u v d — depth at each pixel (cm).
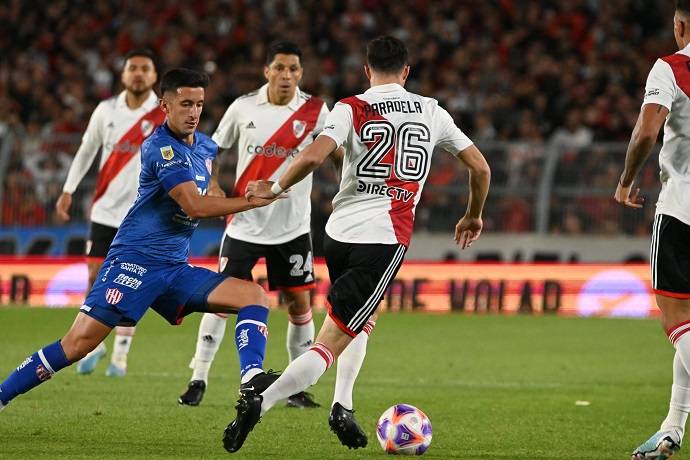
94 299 2369
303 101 3198
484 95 7500
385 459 2308
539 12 8188
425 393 3356
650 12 8206
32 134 6594
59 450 2327
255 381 2202
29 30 8381
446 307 5878
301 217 3136
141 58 3684
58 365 2370
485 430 2731
